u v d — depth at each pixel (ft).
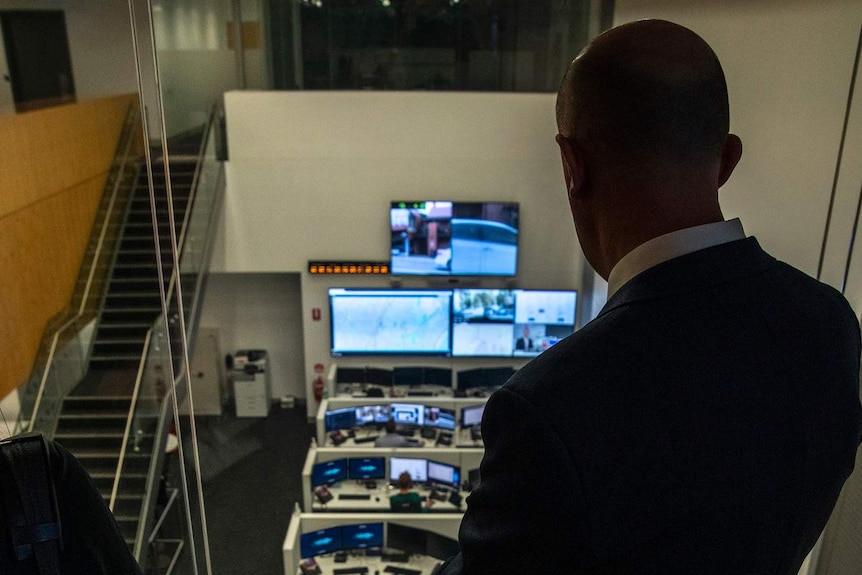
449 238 27.04
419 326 28.04
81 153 21.38
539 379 2.17
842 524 7.36
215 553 20.68
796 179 8.07
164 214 21.95
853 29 7.29
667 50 2.27
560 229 27.25
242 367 29.63
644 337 2.16
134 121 21.81
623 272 2.43
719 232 2.36
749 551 2.20
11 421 15.06
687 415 2.07
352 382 28.19
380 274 27.84
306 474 20.94
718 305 2.23
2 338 16.78
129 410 18.83
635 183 2.36
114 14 21.86
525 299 27.45
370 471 21.81
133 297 21.08
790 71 8.02
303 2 26.11
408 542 17.94
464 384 27.63
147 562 16.16
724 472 2.08
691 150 2.30
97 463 17.70
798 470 2.23
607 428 2.05
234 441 27.81
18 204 18.01
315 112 26.21
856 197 7.50
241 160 26.58
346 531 18.16
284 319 30.32
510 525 2.16
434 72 26.78
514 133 26.35
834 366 2.35
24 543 3.96
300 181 26.81
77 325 20.04
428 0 26.17
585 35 23.88
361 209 27.09
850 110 7.50
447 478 21.38
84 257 21.45
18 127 18.34
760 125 8.45
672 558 2.09
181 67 25.32
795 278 2.49
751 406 2.13
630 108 2.27
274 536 21.53
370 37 26.58
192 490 17.42
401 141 26.45
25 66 22.45
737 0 8.41
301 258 27.55
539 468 2.06
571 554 2.07
